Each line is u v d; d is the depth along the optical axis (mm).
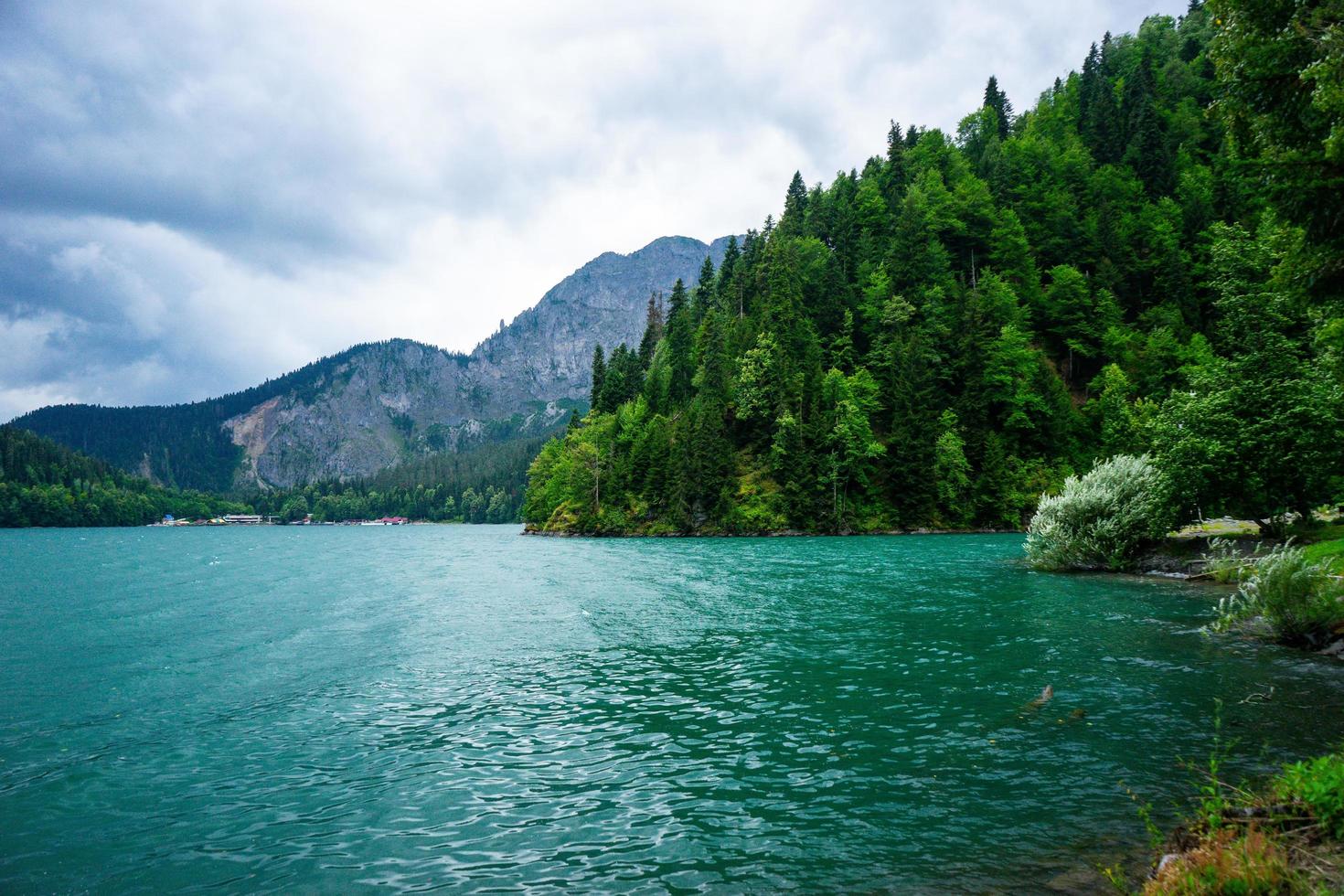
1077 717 12281
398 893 7098
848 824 8508
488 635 22172
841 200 136625
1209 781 9312
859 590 30453
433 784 10156
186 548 93562
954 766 10273
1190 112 127562
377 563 57719
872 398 95875
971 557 47219
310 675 17141
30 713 14133
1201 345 91875
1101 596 26531
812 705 13594
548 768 10656
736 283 126812
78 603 31281
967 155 145125
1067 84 152250
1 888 7453
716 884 7137
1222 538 32562
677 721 12836
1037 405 92188
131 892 7344
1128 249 109125
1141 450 72562
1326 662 15656
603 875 7391
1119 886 6551
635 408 115062
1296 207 12969
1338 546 23688
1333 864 5992
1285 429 27734
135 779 10562
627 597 30391
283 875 7578
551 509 115500
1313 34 12617
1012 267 113125
